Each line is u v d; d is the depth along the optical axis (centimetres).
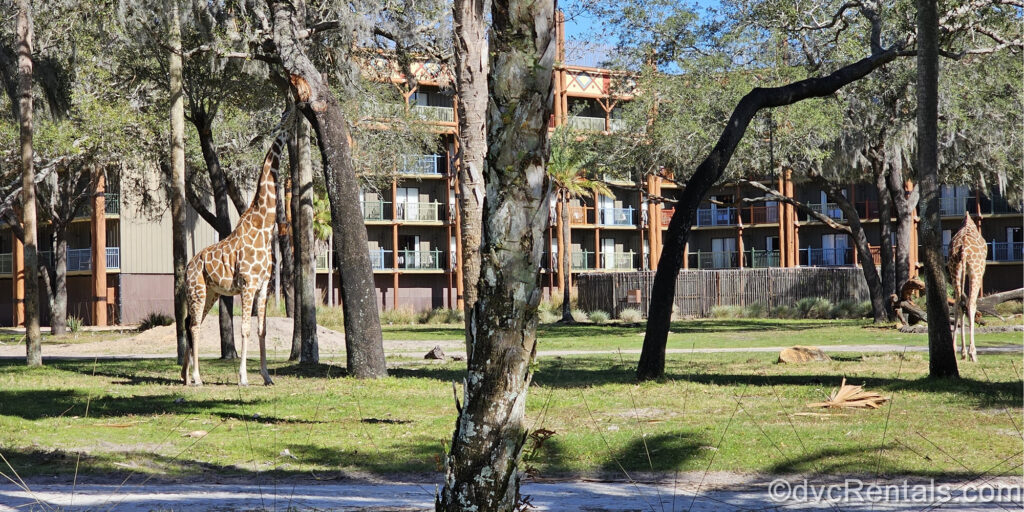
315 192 5444
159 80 2405
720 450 884
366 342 1723
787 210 6031
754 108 1608
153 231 5272
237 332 3128
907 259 3584
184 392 1491
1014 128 3172
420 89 5656
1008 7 2067
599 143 3666
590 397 1321
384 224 5850
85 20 2239
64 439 1004
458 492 452
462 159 1196
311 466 859
